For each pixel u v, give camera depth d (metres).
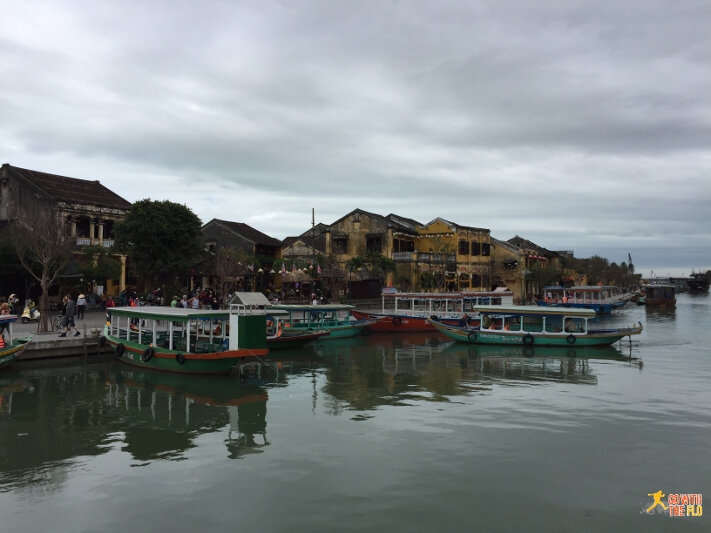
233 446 12.13
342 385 18.59
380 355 25.58
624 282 100.81
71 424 13.89
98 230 40.19
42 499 9.45
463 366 22.56
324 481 10.13
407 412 14.93
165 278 37.97
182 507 9.10
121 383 18.52
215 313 20.45
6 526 8.49
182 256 36.84
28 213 30.05
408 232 54.84
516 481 10.17
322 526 8.44
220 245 49.53
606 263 97.25
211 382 18.78
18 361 21.02
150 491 9.74
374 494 9.56
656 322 44.78
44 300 24.53
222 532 8.27
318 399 16.52
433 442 12.34
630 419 14.21
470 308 38.47
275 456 11.45
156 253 35.69
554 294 63.78
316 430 13.27
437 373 20.92
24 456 11.55
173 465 10.98
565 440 12.50
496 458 11.34
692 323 43.66
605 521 8.69
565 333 27.80
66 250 26.42
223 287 39.09
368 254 48.50
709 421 14.07
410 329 34.22
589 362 23.67
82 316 29.50
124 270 41.06
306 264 44.91
